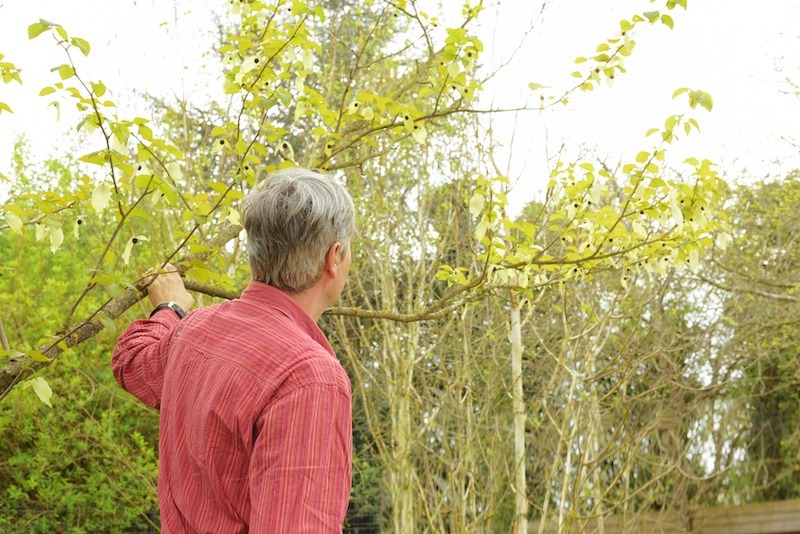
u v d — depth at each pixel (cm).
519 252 272
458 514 544
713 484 810
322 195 134
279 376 121
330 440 118
